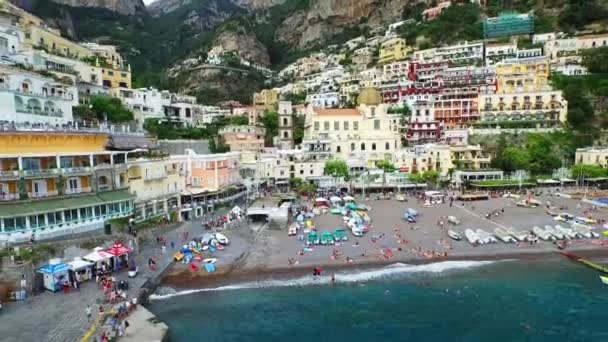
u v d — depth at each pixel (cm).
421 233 7719
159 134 11838
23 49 9438
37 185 5931
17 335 3841
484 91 15650
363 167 12381
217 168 9438
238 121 15925
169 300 5181
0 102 6284
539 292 5391
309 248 6900
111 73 12350
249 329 4503
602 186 11556
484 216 8844
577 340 4291
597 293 5338
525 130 13462
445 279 5838
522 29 19900
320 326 4588
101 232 6288
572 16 19125
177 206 8338
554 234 7338
